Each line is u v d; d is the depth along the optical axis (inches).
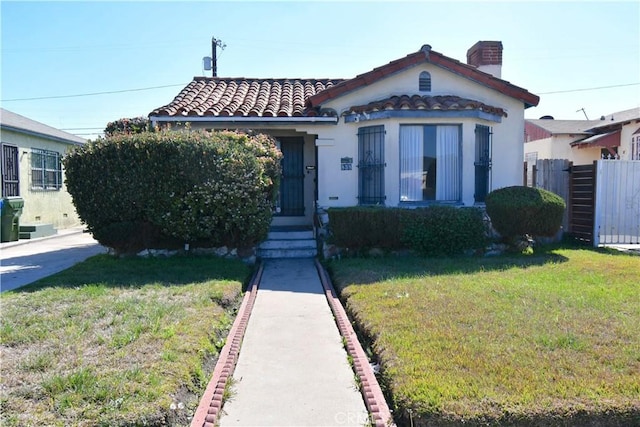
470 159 421.1
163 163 352.8
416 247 376.2
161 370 153.3
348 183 440.8
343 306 254.2
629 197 442.0
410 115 409.1
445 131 421.4
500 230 387.5
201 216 360.2
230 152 357.1
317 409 143.3
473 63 536.4
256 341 202.1
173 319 209.0
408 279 285.3
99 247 500.1
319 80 569.0
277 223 502.9
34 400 135.3
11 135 629.0
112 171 356.8
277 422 135.7
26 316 213.9
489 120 431.8
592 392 134.3
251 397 150.9
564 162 470.3
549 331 184.9
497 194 394.9
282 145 501.0
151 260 358.3
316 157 480.1
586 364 153.9
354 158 439.5
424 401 130.6
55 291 261.0
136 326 197.0
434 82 449.1
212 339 197.2
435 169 421.4
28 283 297.0
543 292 248.2
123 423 124.3
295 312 246.2
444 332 185.2
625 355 160.9
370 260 361.4
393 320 202.8
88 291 260.1
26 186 665.6
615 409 126.9
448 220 375.9
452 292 249.6
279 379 163.8
